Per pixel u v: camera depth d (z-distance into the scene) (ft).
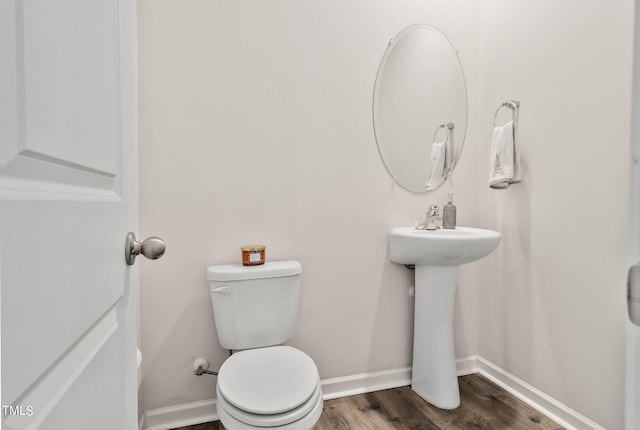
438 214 6.05
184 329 5.11
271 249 5.48
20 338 1.03
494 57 6.29
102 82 1.75
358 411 5.43
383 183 6.05
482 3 6.56
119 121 2.04
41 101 1.17
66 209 1.32
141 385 4.85
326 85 5.69
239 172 5.30
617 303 4.43
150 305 4.97
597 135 4.64
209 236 5.18
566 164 5.04
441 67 6.40
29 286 1.08
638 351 1.29
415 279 6.06
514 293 5.91
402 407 5.54
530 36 5.58
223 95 5.20
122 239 2.01
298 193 5.59
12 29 1.01
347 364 5.94
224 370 3.97
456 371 6.02
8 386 0.97
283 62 5.47
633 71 1.28
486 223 6.52
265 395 3.50
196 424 5.12
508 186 5.97
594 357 4.69
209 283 4.86
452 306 5.65
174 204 5.03
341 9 5.75
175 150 5.01
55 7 1.27
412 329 6.32
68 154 1.37
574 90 4.91
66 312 1.31
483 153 6.57
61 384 1.31
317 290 5.74
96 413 1.66
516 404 5.58
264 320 4.88
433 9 6.32
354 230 5.91
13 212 1.00
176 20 4.98
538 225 5.47
